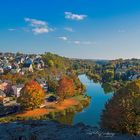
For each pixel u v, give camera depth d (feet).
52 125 149.07
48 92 593.42
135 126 171.83
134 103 174.19
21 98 401.70
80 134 127.03
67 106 433.07
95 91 647.56
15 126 146.61
